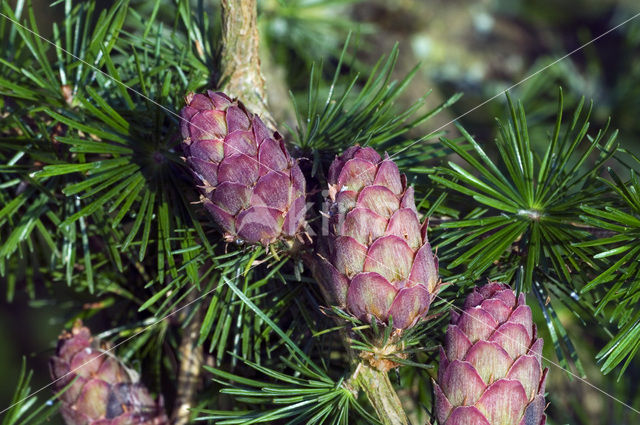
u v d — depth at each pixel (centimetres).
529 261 26
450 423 24
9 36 31
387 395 26
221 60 29
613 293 25
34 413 28
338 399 26
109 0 31
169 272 27
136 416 28
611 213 25
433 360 27
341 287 25
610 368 25
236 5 28
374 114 28
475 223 27
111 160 27
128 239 26
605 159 27
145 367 31
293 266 27
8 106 30
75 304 33
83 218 28
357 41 31
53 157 28
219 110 25
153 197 27
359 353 26
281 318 28
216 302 27
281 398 26
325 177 27
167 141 27
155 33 31
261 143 25
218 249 27
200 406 29
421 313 25
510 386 24
